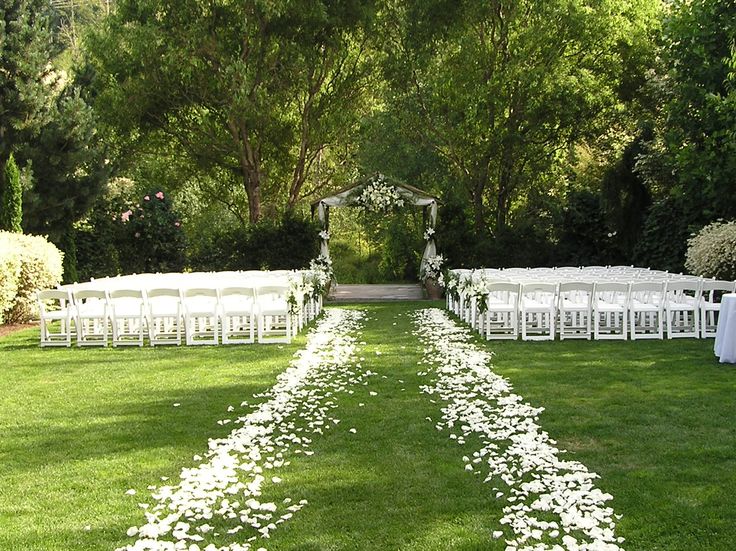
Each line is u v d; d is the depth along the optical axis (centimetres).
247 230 2256
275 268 2220
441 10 2270
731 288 1105
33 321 1569
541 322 1252
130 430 633
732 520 421
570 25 2158
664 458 530
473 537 405
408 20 2367
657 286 1105
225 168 2677
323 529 418
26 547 399
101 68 2477
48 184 1884
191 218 2858
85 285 1294
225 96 2388
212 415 682
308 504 457
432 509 446
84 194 1950
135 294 1130
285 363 961
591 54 2297
